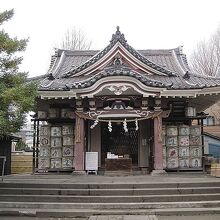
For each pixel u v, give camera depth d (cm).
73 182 1352
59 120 1916
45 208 1171
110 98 1742
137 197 1205
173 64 2272
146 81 1656
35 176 1708
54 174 1809
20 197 1242
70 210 1127
